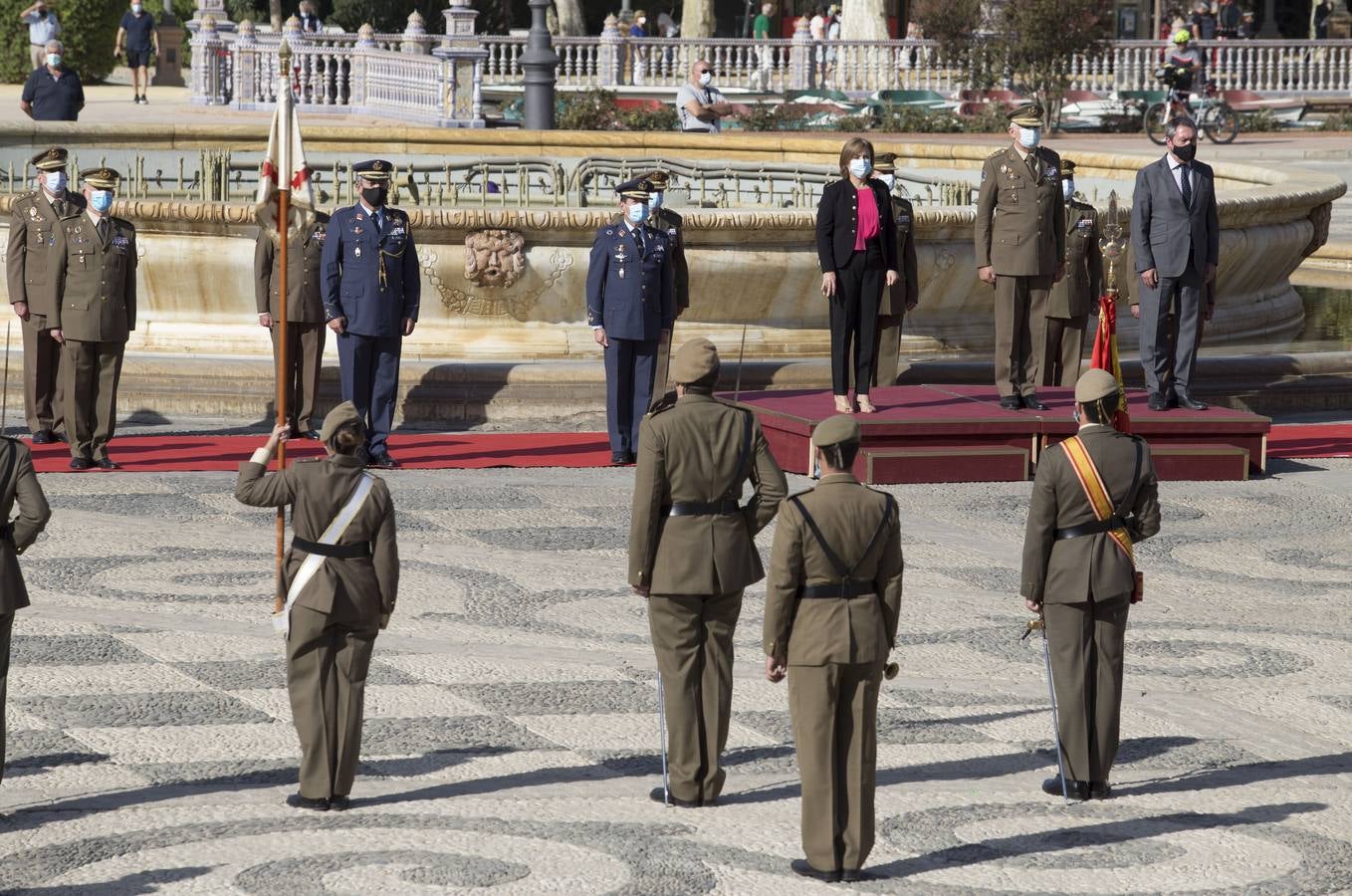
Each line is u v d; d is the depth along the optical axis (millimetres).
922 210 52812
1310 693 27875
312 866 20312
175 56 171500
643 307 43219
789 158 87688
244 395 48438
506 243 50438
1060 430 42781
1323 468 45125
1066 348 47750
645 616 31109
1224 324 59781
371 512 22188
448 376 48469
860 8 155375
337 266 42000
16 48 162000
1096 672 23250
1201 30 148125
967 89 130000
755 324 52625
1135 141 115688
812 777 20438
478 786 23078
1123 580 23109
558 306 51594
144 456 43312
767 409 43969
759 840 21547
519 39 146500
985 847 21469
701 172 74250
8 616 22047
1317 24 177250
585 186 74438
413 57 123000
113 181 41250
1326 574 35062
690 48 145625
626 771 23875
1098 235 47375
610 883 20016
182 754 23953
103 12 163625
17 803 22031
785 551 20734
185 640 28922
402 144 89250
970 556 35688
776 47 147000
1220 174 72938
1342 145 111938
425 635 29641
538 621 30641
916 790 23344
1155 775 24234
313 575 21953
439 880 19984
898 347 48062
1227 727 26266
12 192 56938
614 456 43875
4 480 21938
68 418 41312
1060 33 123938
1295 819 22578
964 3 127000
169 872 20047
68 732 24625
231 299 51125
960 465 42250
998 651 29562
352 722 22125
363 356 42281
